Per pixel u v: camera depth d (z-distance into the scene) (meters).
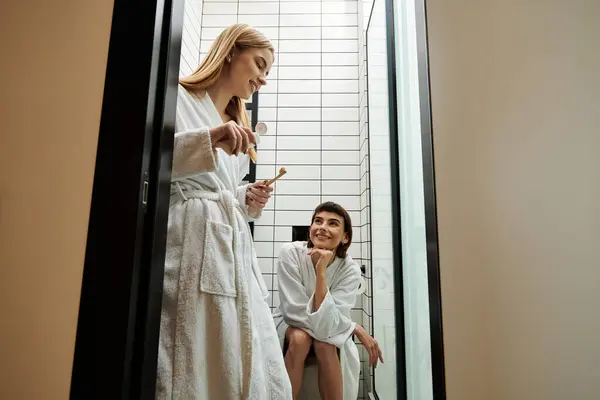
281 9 2.02
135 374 0.39
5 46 0.43
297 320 1.29
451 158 0.56
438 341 0.52
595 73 0.58
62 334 0.38
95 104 0.42
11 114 0.42
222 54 0.77
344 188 1.88
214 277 0.61
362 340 1.39
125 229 0.39
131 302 0.38
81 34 0.44
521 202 0.55
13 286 0.39
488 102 0.57
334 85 1.96
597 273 0.53
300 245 1.51
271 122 1.93
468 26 0.59
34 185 0.41
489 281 0.53
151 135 0.43
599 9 0.59
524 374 0.51
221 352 0.59
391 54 1.16
